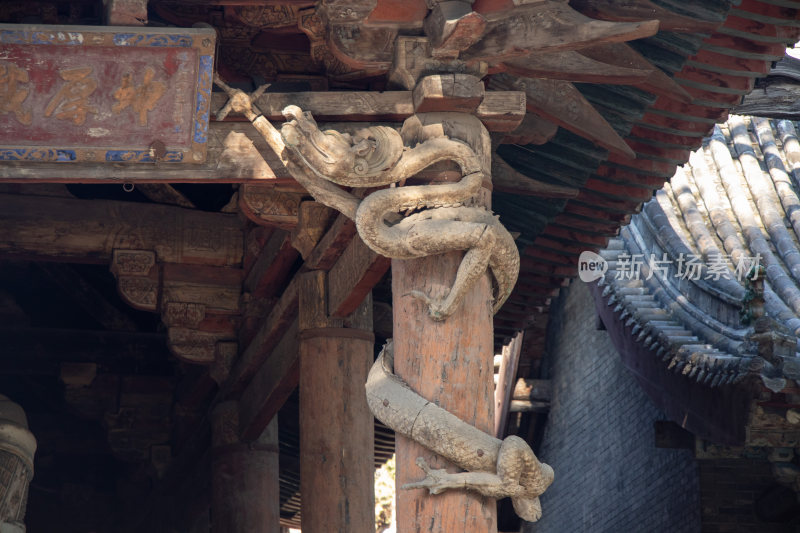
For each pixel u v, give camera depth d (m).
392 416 7.82
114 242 13.89
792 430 13.66
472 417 7.86
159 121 8.22
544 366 25.94
